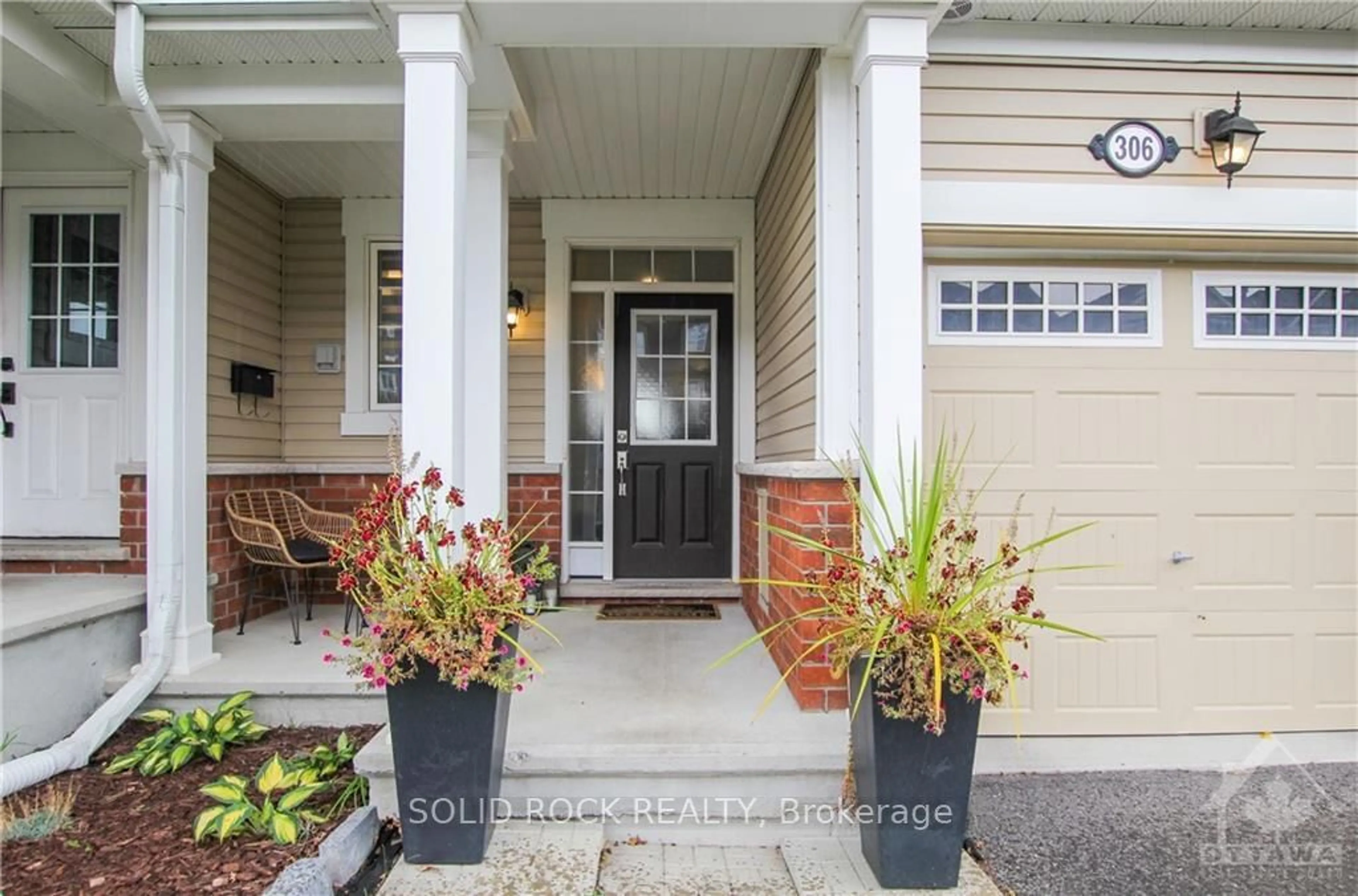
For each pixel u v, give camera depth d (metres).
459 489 2.17
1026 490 2.93
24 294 3.60
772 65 2.96
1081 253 2.96
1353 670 2.97
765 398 4.15
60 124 2.99
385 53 2.67
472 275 2.99
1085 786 2.54
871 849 1.95
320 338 4.32
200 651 2.95
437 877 1.91
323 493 4.18
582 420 4.66
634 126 3.49
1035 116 2.81
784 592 2.91
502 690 1.99
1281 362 3.00
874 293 2.26
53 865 1.89
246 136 3.09
